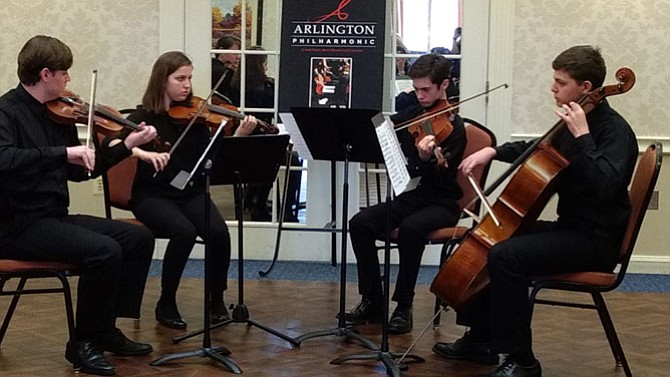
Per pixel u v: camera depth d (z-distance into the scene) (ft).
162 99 12.27
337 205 16.78
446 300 10.12
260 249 17.03
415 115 12.69
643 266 16.57
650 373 10.43
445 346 11.02
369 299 12.57
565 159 9.81
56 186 10.25
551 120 16.35
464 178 12.44
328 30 15.38
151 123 12.28
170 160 12.29
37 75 10.05
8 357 10.59
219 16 16.58
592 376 10.28
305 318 12.75
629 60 16.21
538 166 9.86
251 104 16.69
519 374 9.66
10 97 10.13
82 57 16.78
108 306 10.19
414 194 12.41
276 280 15.37
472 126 12.67
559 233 9.69
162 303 12.19
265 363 10.54
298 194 16.84
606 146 9.44
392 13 16.34
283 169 16.71
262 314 12.96
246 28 16.55
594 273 9.62
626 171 9.25
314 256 17.04
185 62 12.25
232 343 11.40
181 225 11.83
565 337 12.02
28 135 10.06
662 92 16.24
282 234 16.99
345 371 10.26
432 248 16.93
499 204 10.04
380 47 15.30
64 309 13.01
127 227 10.71
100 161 10.58
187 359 10.60
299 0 15.43
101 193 17.02
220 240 12.04
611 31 16.19
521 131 16.42
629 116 16.33
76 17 16.72
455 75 16.52
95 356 10.09
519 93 16.38
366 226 12.24
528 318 9.59
